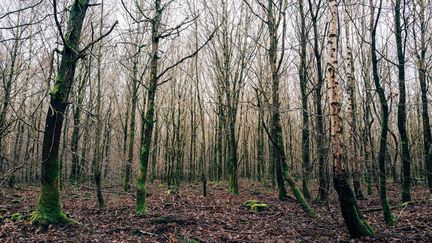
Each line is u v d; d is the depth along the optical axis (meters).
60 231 8.41
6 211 11.16
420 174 25.16
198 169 36.81
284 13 12.54
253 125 32.06
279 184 15.97
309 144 16.33
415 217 9.84
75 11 9.73
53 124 9.20
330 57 7.95
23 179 27.91
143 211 10.75
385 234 7.89
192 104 27.70
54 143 9.21
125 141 21.05
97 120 11.34
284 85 27.97
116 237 8.12
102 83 20.84
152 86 11.09
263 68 21.08
